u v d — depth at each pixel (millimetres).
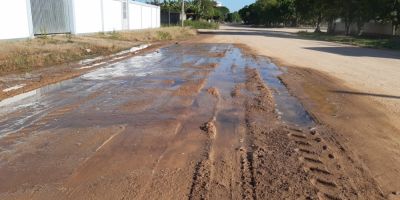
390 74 13469
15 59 13289
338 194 4289
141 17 44062
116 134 6117
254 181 4543
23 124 6617
